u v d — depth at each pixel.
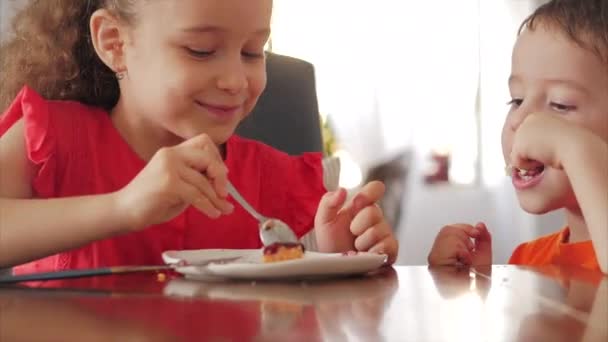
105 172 1.19
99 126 1.21
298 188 1.32
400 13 3.24
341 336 0.57
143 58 1.10
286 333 0.58
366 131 3.24
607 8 1.24
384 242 1.06
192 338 0.56
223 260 0.95
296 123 1.63
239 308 0.67
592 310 0.66
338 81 3.25
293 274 0.83
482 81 3.19
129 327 0.59
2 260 0.97
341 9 3.25
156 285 0.81
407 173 3.22
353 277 0.88
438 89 3.22
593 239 0.96
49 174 1.13
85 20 1.27
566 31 1.23
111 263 1.17
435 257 1.21
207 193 0.92
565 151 1.02
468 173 3.20
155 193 0.91
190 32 1.03
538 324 0.61
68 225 0.94
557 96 1.24
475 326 0.60
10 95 1.34
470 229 1.25
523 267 1.00
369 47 3.25
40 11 1.31
